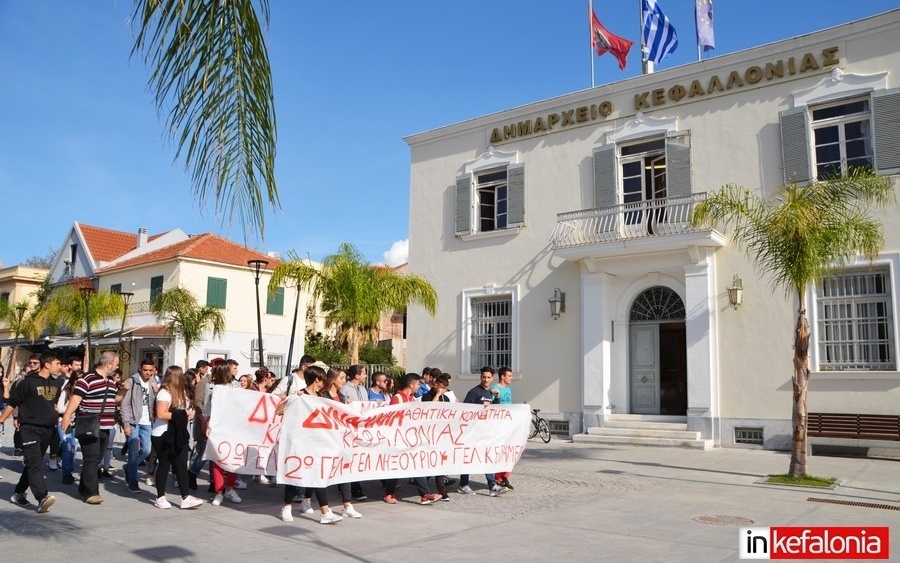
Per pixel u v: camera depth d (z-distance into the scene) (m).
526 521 8.20
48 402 8.55
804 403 11.33
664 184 17.94
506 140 20.64
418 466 9.30
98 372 9.35
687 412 16.78
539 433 18.25
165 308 27.52
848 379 14.73
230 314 34.00
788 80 16.16
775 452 15.16
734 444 15.93
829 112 15.76
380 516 8.52
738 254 16.33
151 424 10.23
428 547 6.88
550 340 19.02
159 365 33.56
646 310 18.30
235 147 3.93
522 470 12.68
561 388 18.64
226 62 3.93
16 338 35.12
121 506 8.93
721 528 7.79
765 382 15.70
